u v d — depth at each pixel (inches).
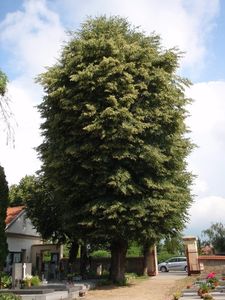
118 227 926.4
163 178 981.8
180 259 1893.5
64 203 1001.5
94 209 904.3
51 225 1331.2
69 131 975.0
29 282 849.5
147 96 975.6
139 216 907.4
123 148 918.4
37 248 1545.3
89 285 922.7
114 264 1021.2
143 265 1435.8
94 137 928.9
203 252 2080.5
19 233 1427.2
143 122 962.7
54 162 951.0
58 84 1003.3
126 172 913.5
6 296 644.1
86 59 984.9
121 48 981.8
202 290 756.6
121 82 942.4
